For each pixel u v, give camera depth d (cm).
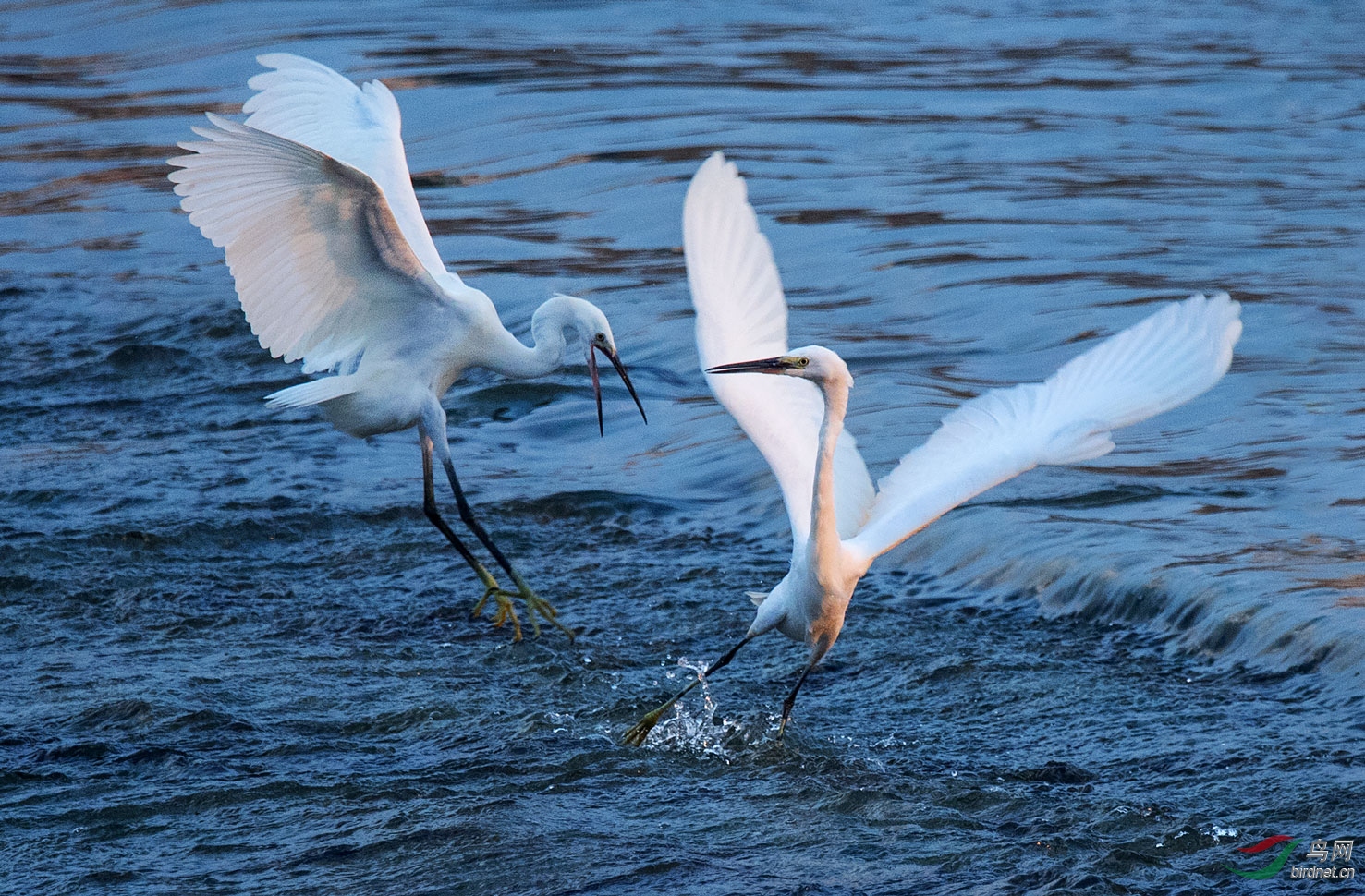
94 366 1950
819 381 874
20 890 823
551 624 1223
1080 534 1257
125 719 1032
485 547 1312
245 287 1119
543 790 936
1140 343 821
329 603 1272
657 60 3616
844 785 930
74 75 3781
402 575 1339
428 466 1248
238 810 911
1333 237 2184
